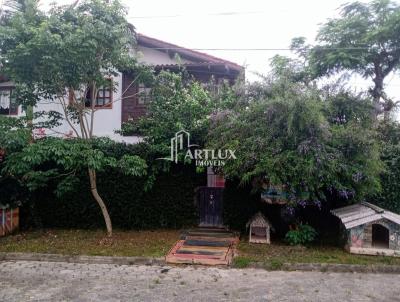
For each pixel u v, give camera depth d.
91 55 7.07
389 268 6.17
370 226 6.87
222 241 7.84
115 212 9.05
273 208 8.49
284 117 7.18
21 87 7.81
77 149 7.29
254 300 4.93
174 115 8.51
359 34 11.13
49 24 6.70
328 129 7.14
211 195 9.10
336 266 6.27
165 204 8.99
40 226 9.28
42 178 8.17
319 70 11.45
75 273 6.17
